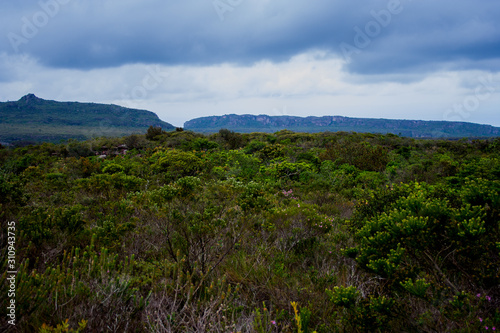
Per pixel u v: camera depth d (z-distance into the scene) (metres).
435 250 2.33
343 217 6.11
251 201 4.95
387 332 1.95
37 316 1.94
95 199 6.41
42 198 7.03
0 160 20.84
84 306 2.07
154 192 4.95
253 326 2.00
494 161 8.91
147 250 3.46
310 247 3.90
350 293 2.04
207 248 3.42
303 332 1.85
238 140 31.67
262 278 2.91
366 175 12.21
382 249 2.45
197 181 5.00
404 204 2.71
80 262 2.75
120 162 16.47
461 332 1.70
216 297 2.43
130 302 2.19
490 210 2.37
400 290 2.15
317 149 23.91
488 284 1.97
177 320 2.12
